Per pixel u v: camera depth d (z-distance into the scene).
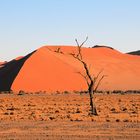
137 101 91.19
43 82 183.25
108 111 56.41
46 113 53.25
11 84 176.62
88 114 49.66
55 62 199.62
